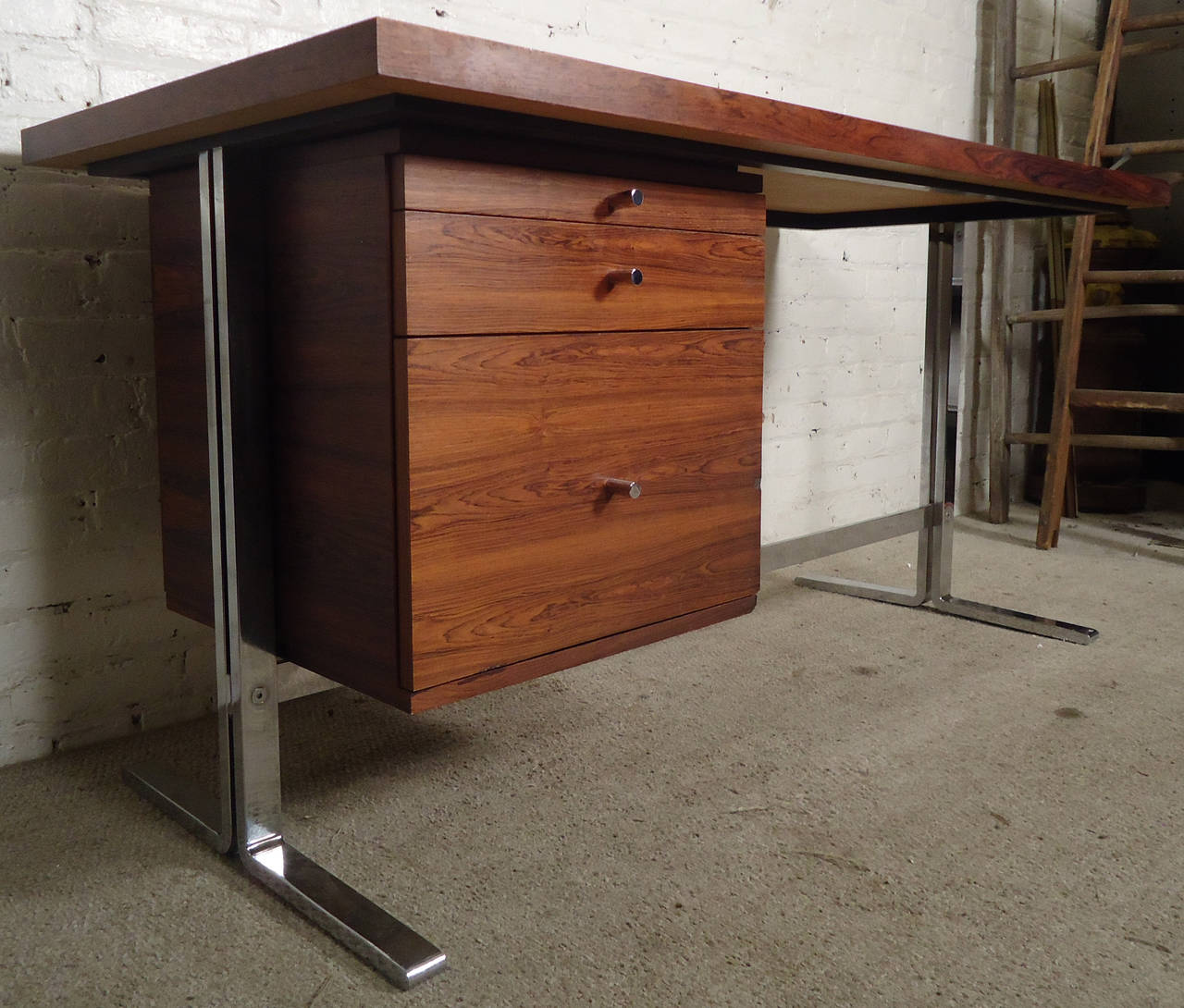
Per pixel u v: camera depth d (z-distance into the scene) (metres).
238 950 1.01
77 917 1.06
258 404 1.11
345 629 1.06
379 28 0.78
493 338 0.99
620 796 1.33
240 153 1.06
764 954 1.00
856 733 1.52
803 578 2.33
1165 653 1.88
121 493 1.48
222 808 1.17
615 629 1.14
